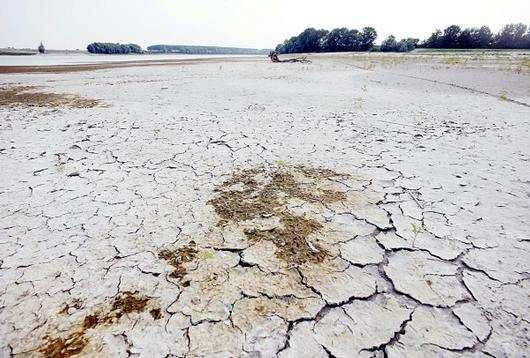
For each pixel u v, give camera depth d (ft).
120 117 22.30
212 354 5.65
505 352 5.65
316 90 35.94
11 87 40.70
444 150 15.72
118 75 56.39
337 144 16.58
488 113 23.94
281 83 42.60
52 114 23.53
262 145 16.43
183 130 19.04
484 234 9.05
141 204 10.71
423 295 6.94
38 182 12.34
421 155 15.05
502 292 6.98
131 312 6.49
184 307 6.61
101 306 6.64
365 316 6.43
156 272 7.57
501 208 10.41
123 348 5.74
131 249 8.42
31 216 10.00
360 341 5.90
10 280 7.36
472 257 8.11
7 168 13.62
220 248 8.44
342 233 9.12
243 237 8.90
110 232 9.18
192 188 11.85
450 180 12.43
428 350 5.72
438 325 6.21
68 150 15.79
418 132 18.85
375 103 27.91
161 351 5.70
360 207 10.50
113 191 11.64
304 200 10.92
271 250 8.36
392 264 7.89
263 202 10.80
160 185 12.11
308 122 20.95
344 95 32.27
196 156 15.02
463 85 39.88
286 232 9.12
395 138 17.63
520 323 6.21
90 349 5.72
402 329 6.14
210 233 9.09
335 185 12.03
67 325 6.20
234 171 13.34
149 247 8.50
